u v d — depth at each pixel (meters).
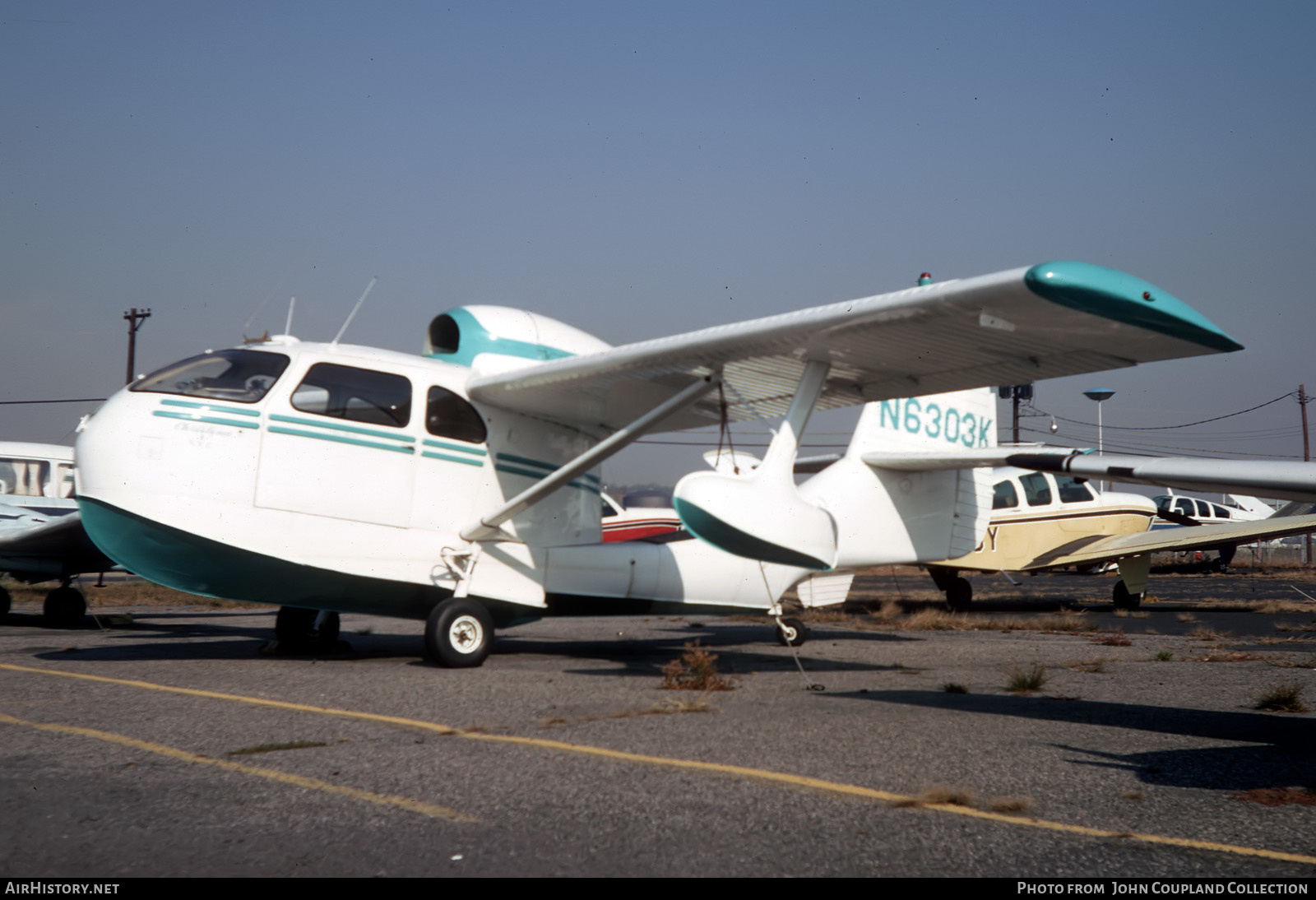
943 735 5.07
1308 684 7.34
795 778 4.06
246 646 9.72
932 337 6.78
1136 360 6.60
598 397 8.64
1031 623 13.40
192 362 7.79
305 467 7.74
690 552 9.88
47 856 2.95
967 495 12.23
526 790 3.82
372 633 11.59
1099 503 18.17
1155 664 8.80
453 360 9.11
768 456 7.42
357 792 3.75
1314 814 3.60
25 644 9.66
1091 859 3.06
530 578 8.83
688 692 6.66
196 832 3.22
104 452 7.27
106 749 4.47
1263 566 40.34
